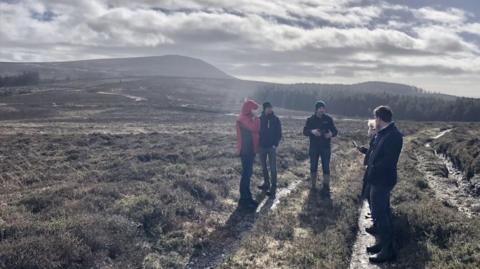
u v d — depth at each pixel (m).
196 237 9.09
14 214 9.32
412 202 10.75
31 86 156.38
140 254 7.79
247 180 11.72
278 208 11.27
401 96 134.88
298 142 26.84
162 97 131.12
